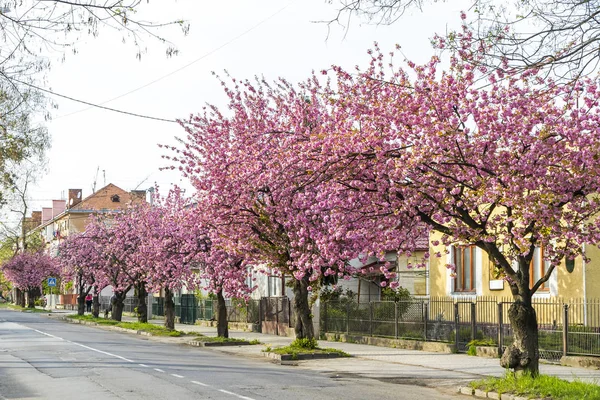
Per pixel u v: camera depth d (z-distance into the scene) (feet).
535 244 51.60
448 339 86.28
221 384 55.11
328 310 111.55
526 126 46.16
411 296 114.32
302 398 47.52
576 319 75.56
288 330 121.80
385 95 51.85
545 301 80.59
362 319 102.78
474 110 46.96
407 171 48.42
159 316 201.77
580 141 44.80
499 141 48.26
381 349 91.45
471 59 38.55
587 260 50.96
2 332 132.26
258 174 71.20
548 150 45.19
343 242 66.28
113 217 168.04
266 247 79.71
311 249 70.38
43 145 69.51
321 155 51.70
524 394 46.96
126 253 148.87
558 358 70.28
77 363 72.49
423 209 53.52
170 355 85.05
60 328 149.89
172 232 115.03
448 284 97.81
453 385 56.49
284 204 73.20
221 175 75.00
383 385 56.34
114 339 115.44
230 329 144.25
